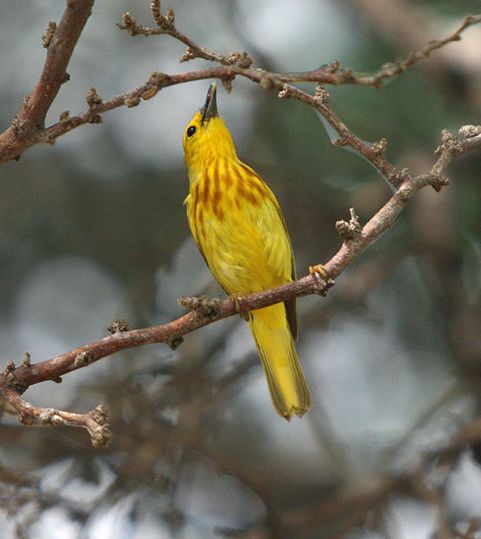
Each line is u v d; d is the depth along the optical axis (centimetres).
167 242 1320
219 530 1030
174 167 1391
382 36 1238
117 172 1388
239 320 1230
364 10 1229
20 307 1372
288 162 1305
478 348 1177
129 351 1122
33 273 1377
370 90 1203
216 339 1229
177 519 1029
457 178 1230
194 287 1300
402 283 1349
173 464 1029
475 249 1256
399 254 1240
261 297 600
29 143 611
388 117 1213
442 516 1002
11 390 563
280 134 1302
